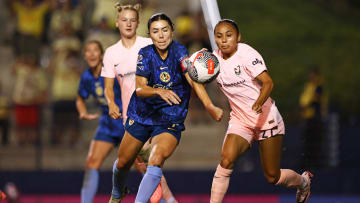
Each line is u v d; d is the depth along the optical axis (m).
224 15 69.81
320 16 72.38
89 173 28.77
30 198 43.69
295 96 58.12
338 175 46.12
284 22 68.62
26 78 51.28
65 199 43.59
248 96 21.41
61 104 51.19
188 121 54.69
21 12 55.84
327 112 54.62
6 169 47.81
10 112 52.56
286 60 61.75
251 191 44.97
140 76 20.19
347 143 49.03
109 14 52.75
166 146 20.09
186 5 66.94
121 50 23.16
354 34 66.62
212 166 50.06
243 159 49.91
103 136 28.84
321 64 61.22
